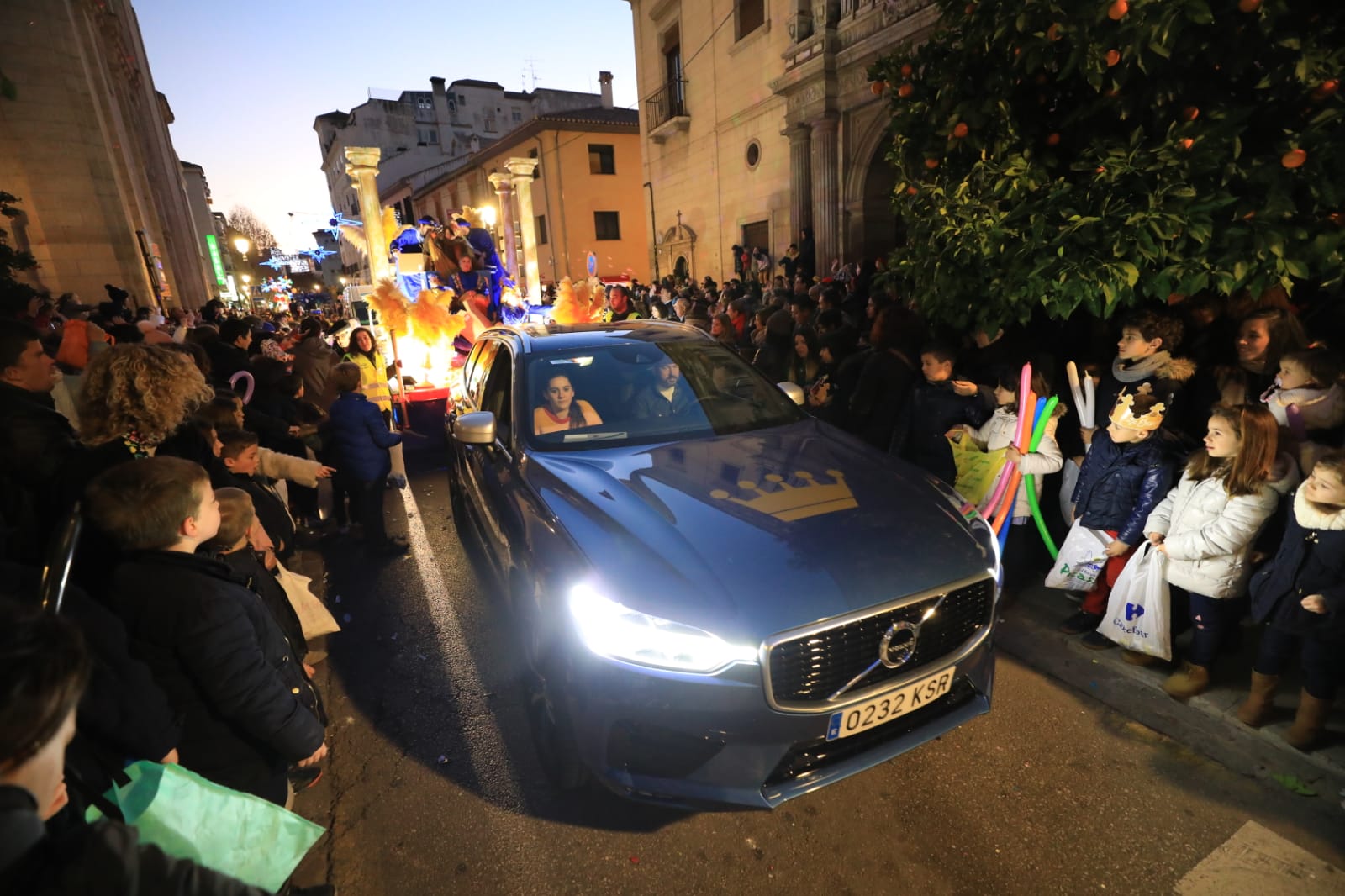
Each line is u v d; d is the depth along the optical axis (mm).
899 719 2213
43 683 815
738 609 1926
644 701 1945
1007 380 3395
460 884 2098
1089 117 3062
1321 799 2193
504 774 2566
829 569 2037
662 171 19094
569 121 25125
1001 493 3275
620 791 2021
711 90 16359
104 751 1291
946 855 2119
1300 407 2662
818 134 12578
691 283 14508
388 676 3275
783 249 14828
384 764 2658
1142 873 2004
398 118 45344
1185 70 2688
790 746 2002
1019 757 2502
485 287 8969
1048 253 2809
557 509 2406
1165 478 2807
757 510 2314
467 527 4578
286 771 1848
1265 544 2705
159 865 835
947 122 3232
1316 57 2348
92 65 16188
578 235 26469
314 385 6164
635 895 2035
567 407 3172
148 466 1552
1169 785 2322
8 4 12117
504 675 3227
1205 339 3406
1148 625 2805
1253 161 2527
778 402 3457
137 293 13891
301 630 2717
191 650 1519
